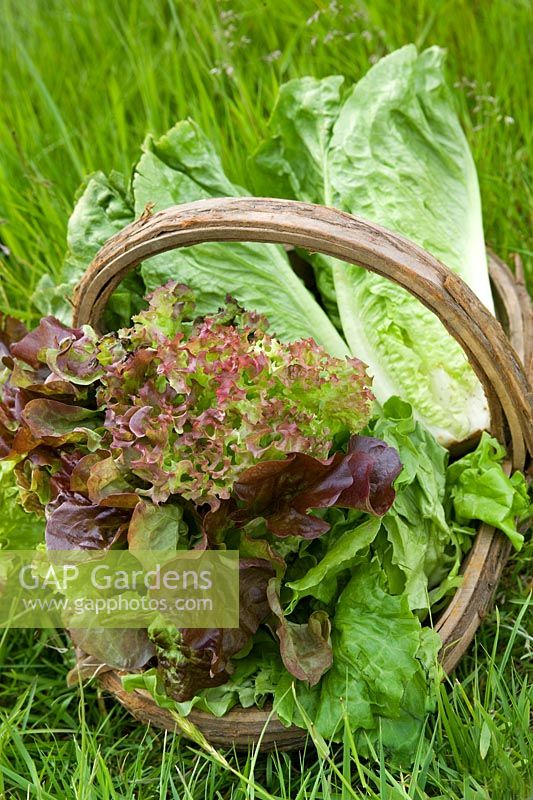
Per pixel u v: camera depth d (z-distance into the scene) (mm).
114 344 1129
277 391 1086
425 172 1288
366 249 1086
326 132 1318
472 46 1576
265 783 1150
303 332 1250
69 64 1682
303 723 1086
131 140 1555
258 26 1639
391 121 1292
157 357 1104
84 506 1096
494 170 1497
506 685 1132
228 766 1071
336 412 1095
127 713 1221
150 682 1104
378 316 1245
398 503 1132
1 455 1150
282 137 1342
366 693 1086
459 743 1097
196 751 1111
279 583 1087
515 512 1165
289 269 1263
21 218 1446
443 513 1154
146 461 1066
